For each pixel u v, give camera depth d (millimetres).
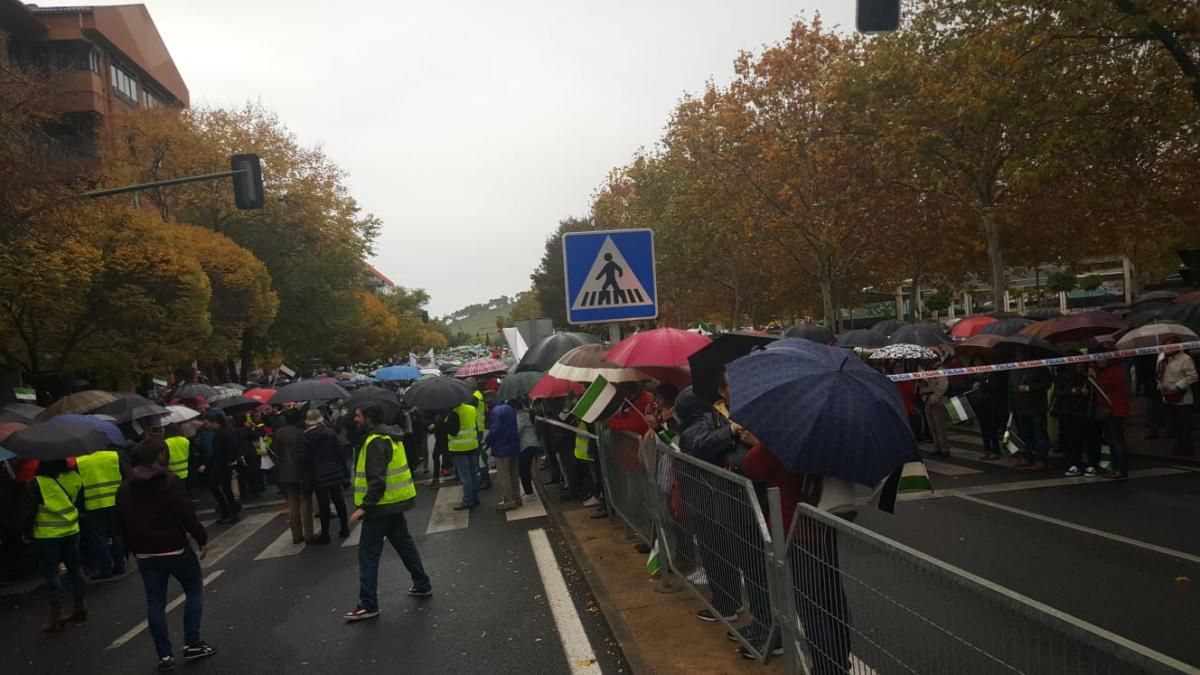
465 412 11875
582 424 10359
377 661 5750
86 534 10016
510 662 5473
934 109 18000
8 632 7562
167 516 6031
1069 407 10453
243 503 14805
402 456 6977
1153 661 1837
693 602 6090
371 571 6812
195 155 33250
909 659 2951
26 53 36062
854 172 23828
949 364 14312
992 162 19891
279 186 36375
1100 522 8086
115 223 20281
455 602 7035
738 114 24609
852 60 20828
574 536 8711
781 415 3781
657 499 6625
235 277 27547
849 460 3664
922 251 28391
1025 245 25859
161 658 5988
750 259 40062
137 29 43219
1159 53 12570
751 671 4629
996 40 12719
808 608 3883
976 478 10992
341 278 40312
